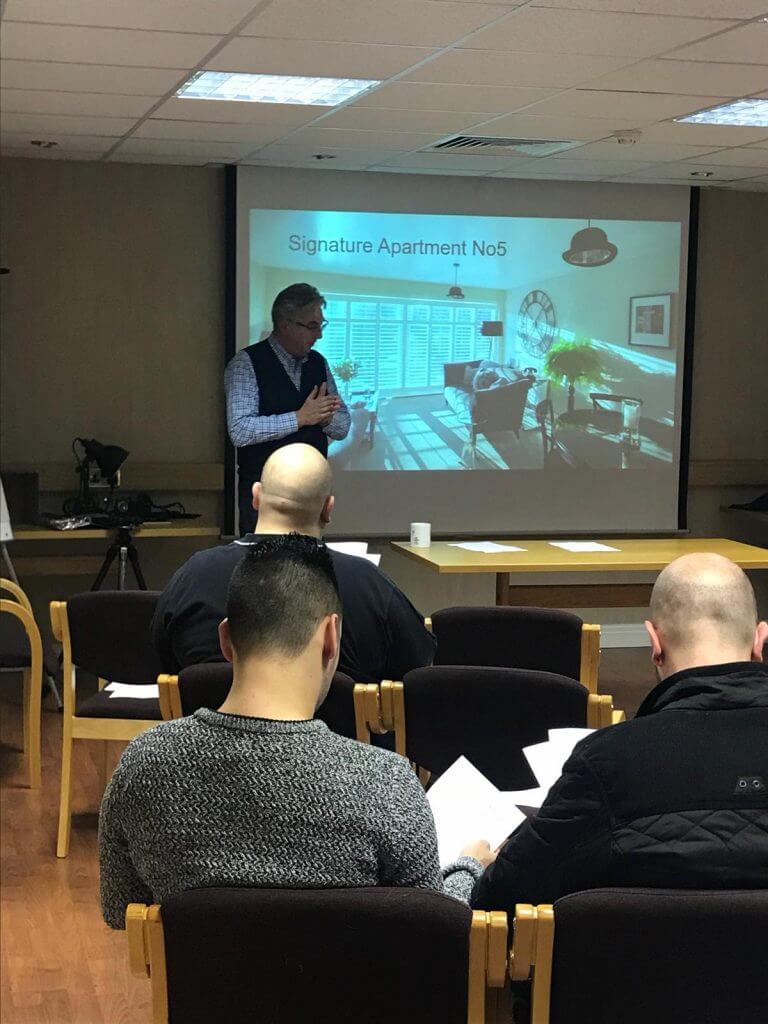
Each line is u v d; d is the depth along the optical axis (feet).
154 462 22.07
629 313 23.70
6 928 11.02
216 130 18.45
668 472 24.14
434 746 8.50
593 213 23.32
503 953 4.60
